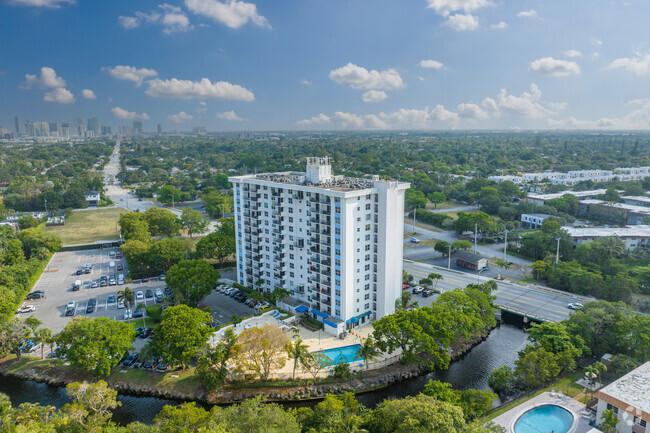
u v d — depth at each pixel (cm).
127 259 19662
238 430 7331
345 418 8156
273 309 15150
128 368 11975
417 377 11931
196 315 11862
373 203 13750
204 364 10775
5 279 15975
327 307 14162
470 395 9512
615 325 11738
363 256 13875
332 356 12406
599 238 19800
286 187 14875
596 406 9706
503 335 14362
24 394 11175
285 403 10806
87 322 11394
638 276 17175
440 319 11931
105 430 8119
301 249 15062
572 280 16862
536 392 10450
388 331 11694
